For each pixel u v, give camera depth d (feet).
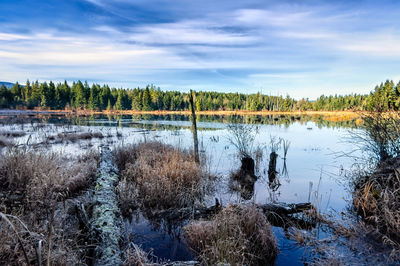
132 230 13.87
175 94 327.06
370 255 10.98
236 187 22.13
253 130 66.64
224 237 11.41
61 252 8.79
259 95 295.28
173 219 15.40
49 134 57.26
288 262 11.01
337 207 17.21
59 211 14.48
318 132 68.49
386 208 13.08
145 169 22.12
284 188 21.93
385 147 19.34
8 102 241.55
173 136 59.16
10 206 13.92
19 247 8.69
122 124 100.58
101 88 320.70
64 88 285.84
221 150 40.88
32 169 17.71
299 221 15.08
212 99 333.83
